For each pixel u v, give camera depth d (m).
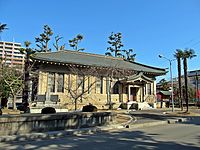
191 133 13.79
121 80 36.66
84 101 33.53
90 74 34.00
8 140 11.30
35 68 31.59
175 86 59.81
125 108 35.50
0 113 14.90
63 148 9.37
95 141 11.09
